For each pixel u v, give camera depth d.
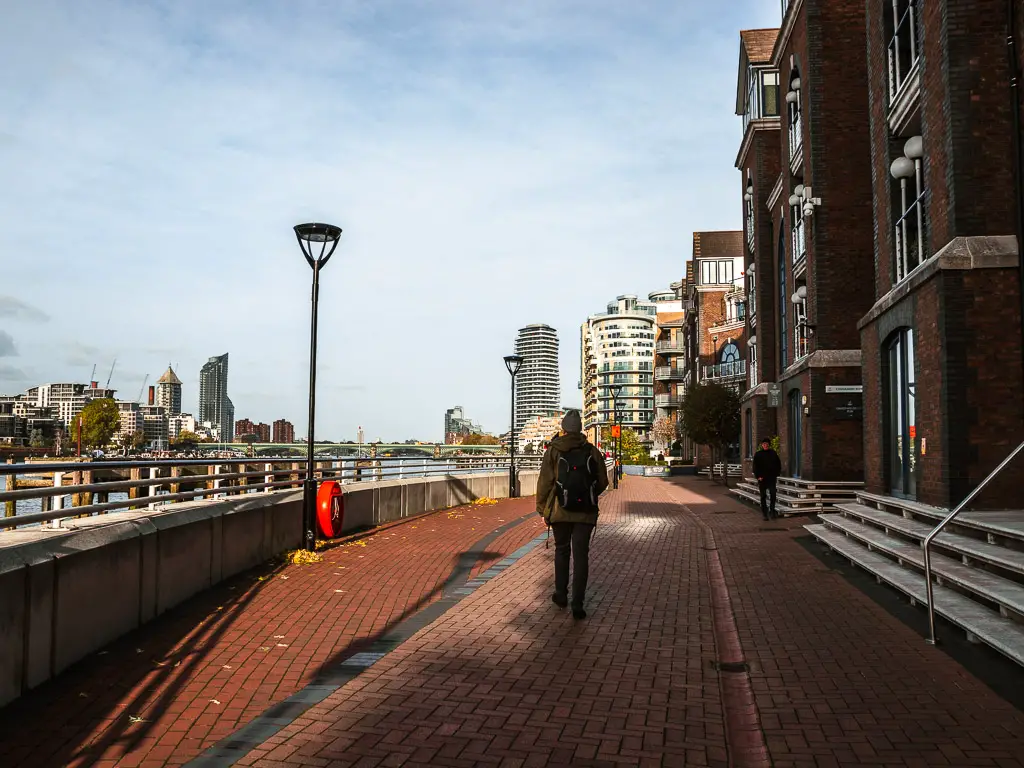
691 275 65.50
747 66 31.12
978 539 7.94
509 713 4.68
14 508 7.76
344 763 3.95
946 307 9.55
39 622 5.33
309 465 11.73
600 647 6.20
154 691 5.24
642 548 12.38
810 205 19.67
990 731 4.23
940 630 6.55
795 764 3.86
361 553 11.64
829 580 9.16
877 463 13.47
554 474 7.44
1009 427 9.41
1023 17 9.40
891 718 4.47
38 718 4.73
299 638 6.64
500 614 7.43
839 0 20.12
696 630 6.77
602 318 156.62
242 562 9.85
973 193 9.59
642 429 135.38
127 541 6.77
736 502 24.12
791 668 5.55
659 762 3.96
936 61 10.29
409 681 5.31
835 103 19.98
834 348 19.70
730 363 54.50
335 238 12.22
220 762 3.98
